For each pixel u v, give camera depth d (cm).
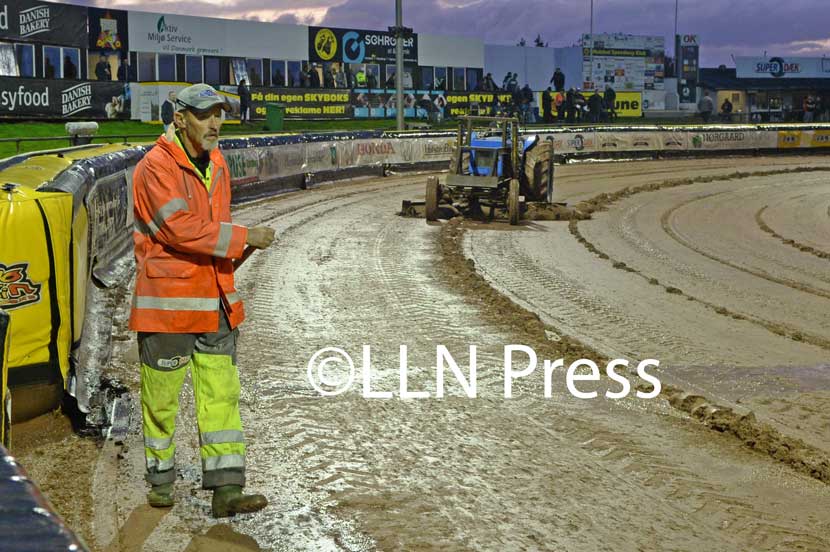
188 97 453
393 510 507
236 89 4325
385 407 708
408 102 5206
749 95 7894
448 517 500
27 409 608
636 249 1700
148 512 489
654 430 679
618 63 7000
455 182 1994
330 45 4741
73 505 498
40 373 609
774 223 2192
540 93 6031
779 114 7119
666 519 512
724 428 685
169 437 489
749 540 489
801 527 509
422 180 3044
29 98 3136
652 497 545
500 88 5906
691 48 7812
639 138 4259
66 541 149
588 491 550
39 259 602
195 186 459
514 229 1902
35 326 603
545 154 2172
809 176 3488
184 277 456
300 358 845
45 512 158
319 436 633
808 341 1008
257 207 2119
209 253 448
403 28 3741
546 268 1438
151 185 448
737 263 1588
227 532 468
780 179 3350
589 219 2133
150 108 3531
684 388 799
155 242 459
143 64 3941
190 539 458
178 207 446
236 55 4347
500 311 1080
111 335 877
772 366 886
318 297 1136
